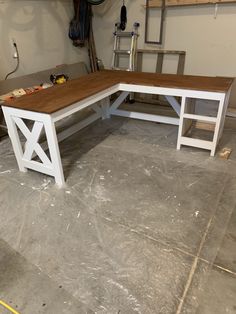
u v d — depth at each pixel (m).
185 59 3.96
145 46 4.23
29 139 2.27
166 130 3.32
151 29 4.05
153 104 4.22
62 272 1.54
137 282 1.47
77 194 2.18
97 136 3.20
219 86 2.54
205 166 2.53
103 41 4.61
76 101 2.26
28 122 3.26
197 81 2.78
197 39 3.76
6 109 2.21
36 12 3.72
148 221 1.89
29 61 3.83
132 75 3.22
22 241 1.76
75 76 4.50
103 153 2.81
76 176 2.42
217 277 1.49
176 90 2.63
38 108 2.06
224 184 2.26
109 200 2.11
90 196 2.15
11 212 2.01
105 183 2.31
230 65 3.69
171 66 4.10
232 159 2.63
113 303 1.37
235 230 1.79
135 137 3.16
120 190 2.22
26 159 2.42
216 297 1.39
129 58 4.35
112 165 2.58
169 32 3.92
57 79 3.76
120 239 1.75
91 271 1.54
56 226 1.87
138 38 4.24
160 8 3.81
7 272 1.55
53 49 4.15
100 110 3.59
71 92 2.51
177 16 3.75
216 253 1.63
